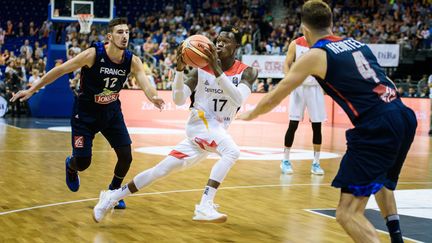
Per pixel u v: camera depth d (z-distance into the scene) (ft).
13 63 69.92
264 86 69.72
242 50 74.18
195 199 21.93
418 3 88.69
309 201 22.08
